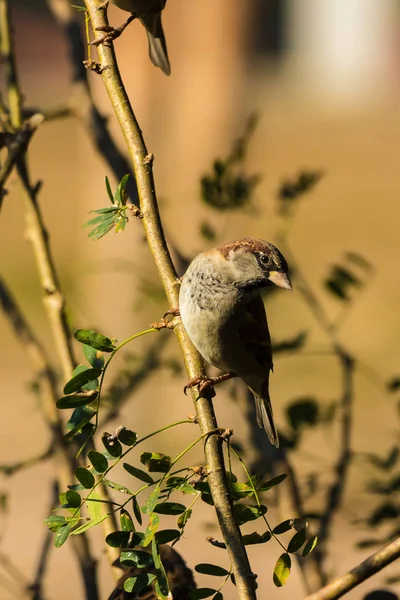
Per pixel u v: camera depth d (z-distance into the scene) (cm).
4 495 734
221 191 852
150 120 1514
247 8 1562
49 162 4391
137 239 1258
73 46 762
